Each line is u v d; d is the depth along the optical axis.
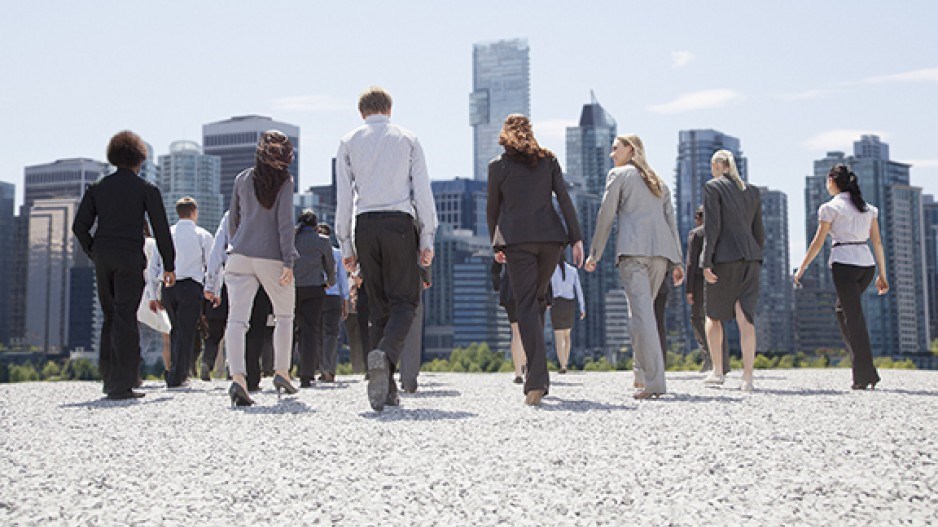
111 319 8.44
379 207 6.81
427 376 14.06
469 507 3.29
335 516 3.16
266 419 6.06
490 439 4.89
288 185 7.59
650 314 7.74
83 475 3.97
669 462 4.14
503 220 7.10
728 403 6.97
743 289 8.61
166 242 8.30
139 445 4.88
